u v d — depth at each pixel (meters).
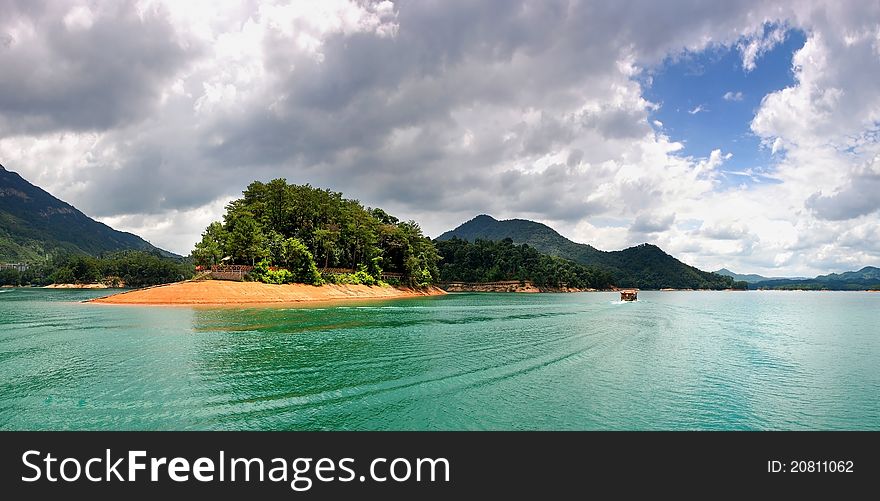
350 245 126.00
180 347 33.56
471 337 41.50
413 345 35.94
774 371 30.02
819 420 20.62
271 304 81.25
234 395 21.19
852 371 30.27
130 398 20.56
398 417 19.09
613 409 21.08
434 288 155.25
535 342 38.97
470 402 21.19
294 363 28.27
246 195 116.75
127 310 64.31
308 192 121.75
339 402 20.55
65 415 18.52
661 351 36.91
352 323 51.16
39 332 40.72
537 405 21.16
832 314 87.31
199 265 96.69
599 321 60.19
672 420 20.09
